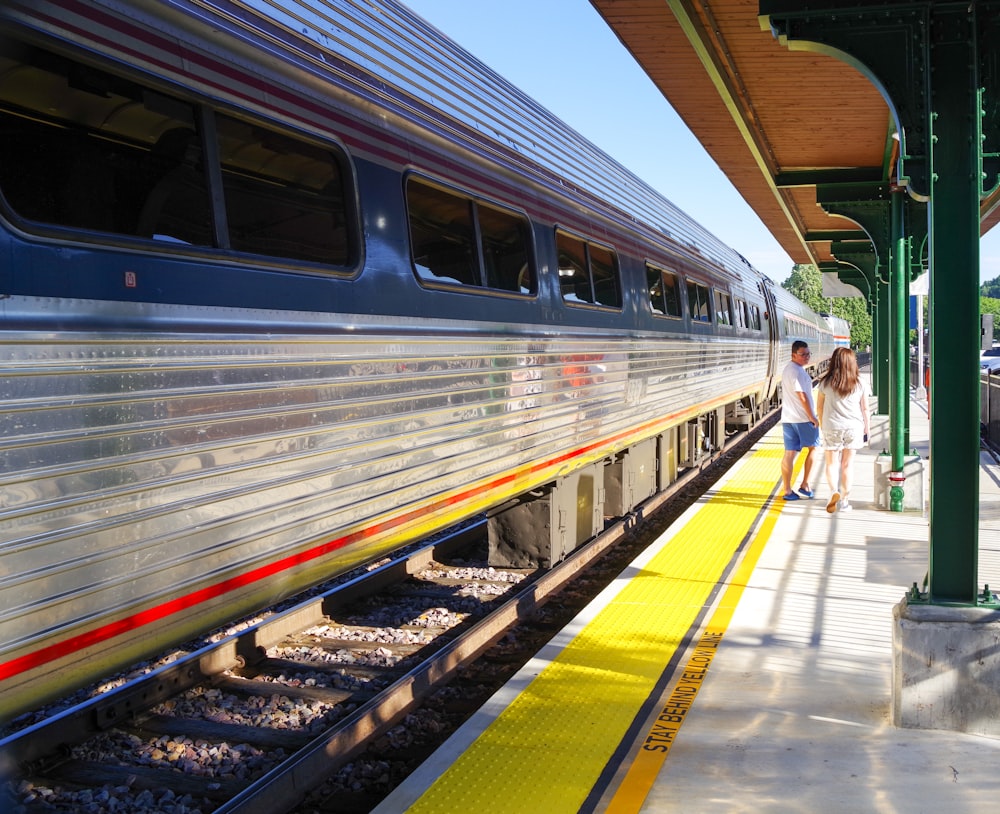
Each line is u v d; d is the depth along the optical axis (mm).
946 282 3742
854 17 3938
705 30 7180
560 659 4512
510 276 5676
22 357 2480
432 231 4727
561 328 6430
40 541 2520
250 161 3453
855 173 11797
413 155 4574
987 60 3770
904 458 8883
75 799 3568
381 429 4199
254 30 3486
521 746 3537
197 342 3082
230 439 3225
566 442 6703
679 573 6273
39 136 2646
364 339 4039
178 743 4078
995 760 3400
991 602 3717
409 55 4672
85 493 2662
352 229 4027
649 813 3029
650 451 9812
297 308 3598
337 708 4539
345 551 4039
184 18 3150
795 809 3049
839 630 5043
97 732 4152
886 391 15797
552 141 6660
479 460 5277
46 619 2570
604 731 3676
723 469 13711
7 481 2416
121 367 2793
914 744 3549
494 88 5750
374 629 5789
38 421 2518
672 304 9617
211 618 3260
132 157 2945
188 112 3188
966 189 3736
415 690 4691
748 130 9727
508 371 5570
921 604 3717
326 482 3812
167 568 2986
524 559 7012
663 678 4277
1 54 2555
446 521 5016
